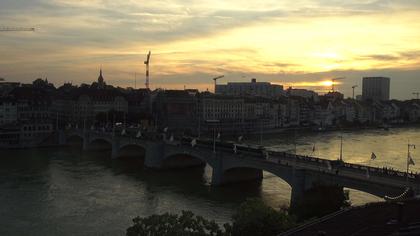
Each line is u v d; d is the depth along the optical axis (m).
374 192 100.31
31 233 100.12
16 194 134.88
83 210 118.75
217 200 130.12
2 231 101.19
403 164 192.50
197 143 182.12
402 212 51.09
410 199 60.81
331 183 107.00
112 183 153.62
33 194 135.12
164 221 66.44
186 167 190.75
